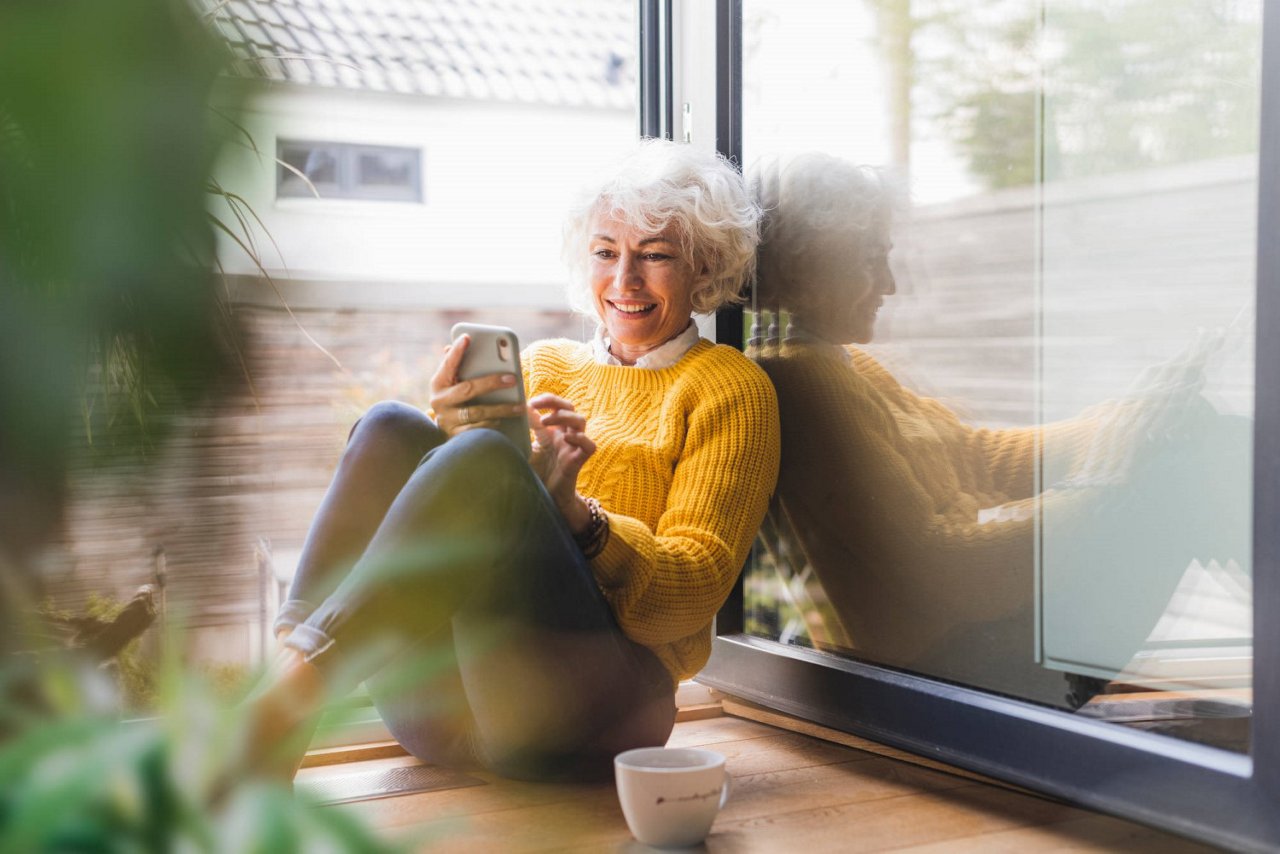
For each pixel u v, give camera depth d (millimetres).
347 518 1545
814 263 1927
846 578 1894
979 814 1548
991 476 1619
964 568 1662
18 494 509
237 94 390
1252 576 1253
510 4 5625
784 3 2016
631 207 1751
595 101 5547
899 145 1761
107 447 478
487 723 1549
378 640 1309
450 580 1376
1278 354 1214
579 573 1500
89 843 480
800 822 1512
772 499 2062
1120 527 1435
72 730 499
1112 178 1431
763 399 1728
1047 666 1539
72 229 366
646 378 1809
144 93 360
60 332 392
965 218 1646
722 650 2125
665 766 1463
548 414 1711
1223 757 1296
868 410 1828
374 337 4133
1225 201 1297
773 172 2033
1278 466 1218
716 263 1861
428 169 5020
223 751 560
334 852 545
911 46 1736
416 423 1622
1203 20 1312
